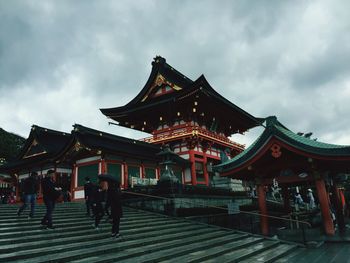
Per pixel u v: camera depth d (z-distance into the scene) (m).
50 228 11.98
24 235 10.62
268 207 29.52
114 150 29.89
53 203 12.41
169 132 46.19
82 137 30.19
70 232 11.90
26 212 15.69
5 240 9.54
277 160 16.64
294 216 18.22
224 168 17.56
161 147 42.00
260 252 12.38
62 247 9.72
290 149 15.31
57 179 35.22
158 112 46.47
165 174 22.28
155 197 21.16
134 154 32.09
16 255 8.27
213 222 21.92
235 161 17.03
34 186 14.30
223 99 43.75
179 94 41.72
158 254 10.27
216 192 26.52
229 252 11.85
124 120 50.03
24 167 39.22
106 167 29.59
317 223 18.78
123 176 31.28
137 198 22.36
